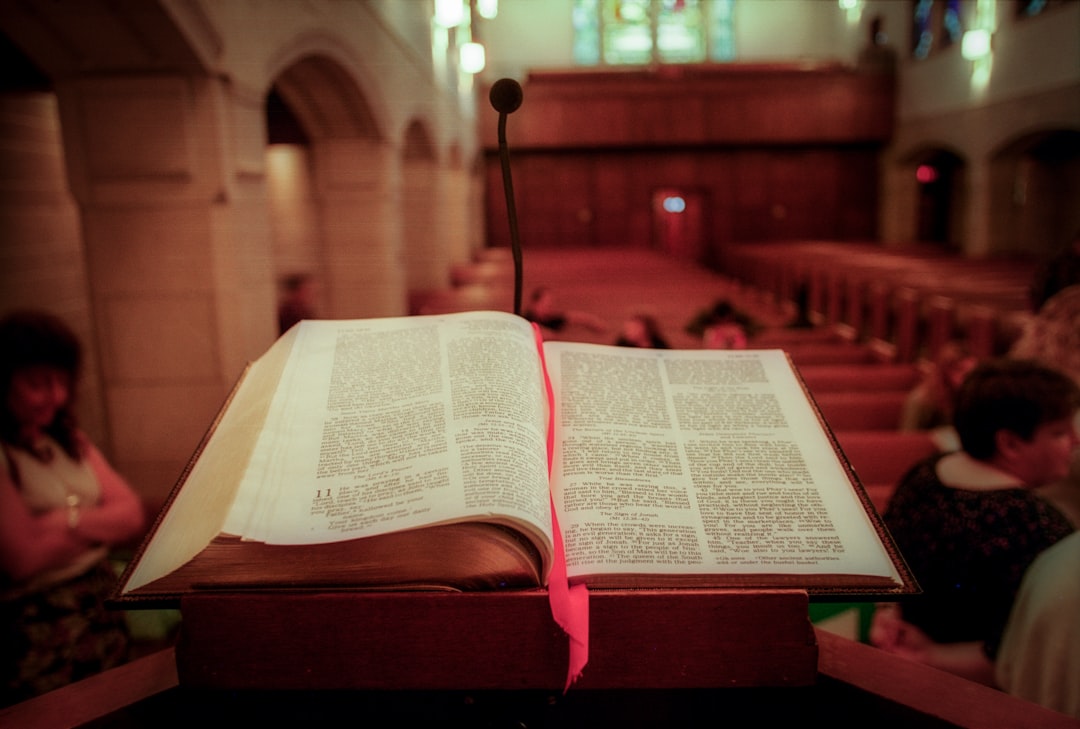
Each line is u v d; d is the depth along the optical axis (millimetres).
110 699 753
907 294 5617
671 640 653
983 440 1265
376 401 753
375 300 7238
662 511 717
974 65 11797
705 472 762
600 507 713
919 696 747
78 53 3484
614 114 14633
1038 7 10289
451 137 10797
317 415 739
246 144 3953
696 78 14562
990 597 1159
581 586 643
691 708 785
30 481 1462
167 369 3889
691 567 674
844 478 765
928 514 1265
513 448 691
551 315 5297
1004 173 11656
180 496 719
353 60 5797
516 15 15227
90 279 3811
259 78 4105
